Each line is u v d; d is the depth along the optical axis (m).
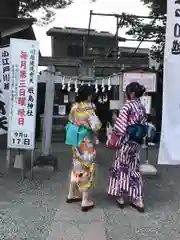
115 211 4.07
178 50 4.36
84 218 3.84
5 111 6.05
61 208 4.15
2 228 3.56
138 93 3.97
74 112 4.03
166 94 4.46
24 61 5.19
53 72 5.93
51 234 3.41
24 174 5.60
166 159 4.55
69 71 8.07
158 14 9.46
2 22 7.29
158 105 9.84
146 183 5.39
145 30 10.47
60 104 10.22
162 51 10.77
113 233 3.45
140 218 3.87
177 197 4.68
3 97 6.02
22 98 5.26
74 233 3.44
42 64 7.50
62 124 10.14
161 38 10.64
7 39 8.89
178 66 4.39
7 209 4.12
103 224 3.68
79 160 4.05
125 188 4.04
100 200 4.45
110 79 5.86
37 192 4.79
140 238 3.35
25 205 4.26
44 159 5.93
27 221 3.75
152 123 9.75
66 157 7.36
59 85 9.89
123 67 7.54
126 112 3.91
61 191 4.83
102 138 9.38
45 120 6.00
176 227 3.64
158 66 11.19
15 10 8.66
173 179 5.64
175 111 4.47
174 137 4.52
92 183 4.07
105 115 9.80
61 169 6.18
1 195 4.64
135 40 11.07
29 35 9.38
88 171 4.05
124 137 3.95
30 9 10.19
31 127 5.32
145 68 5.70
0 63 5.98
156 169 5.86
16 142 5.34
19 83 5.23
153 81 5.65
